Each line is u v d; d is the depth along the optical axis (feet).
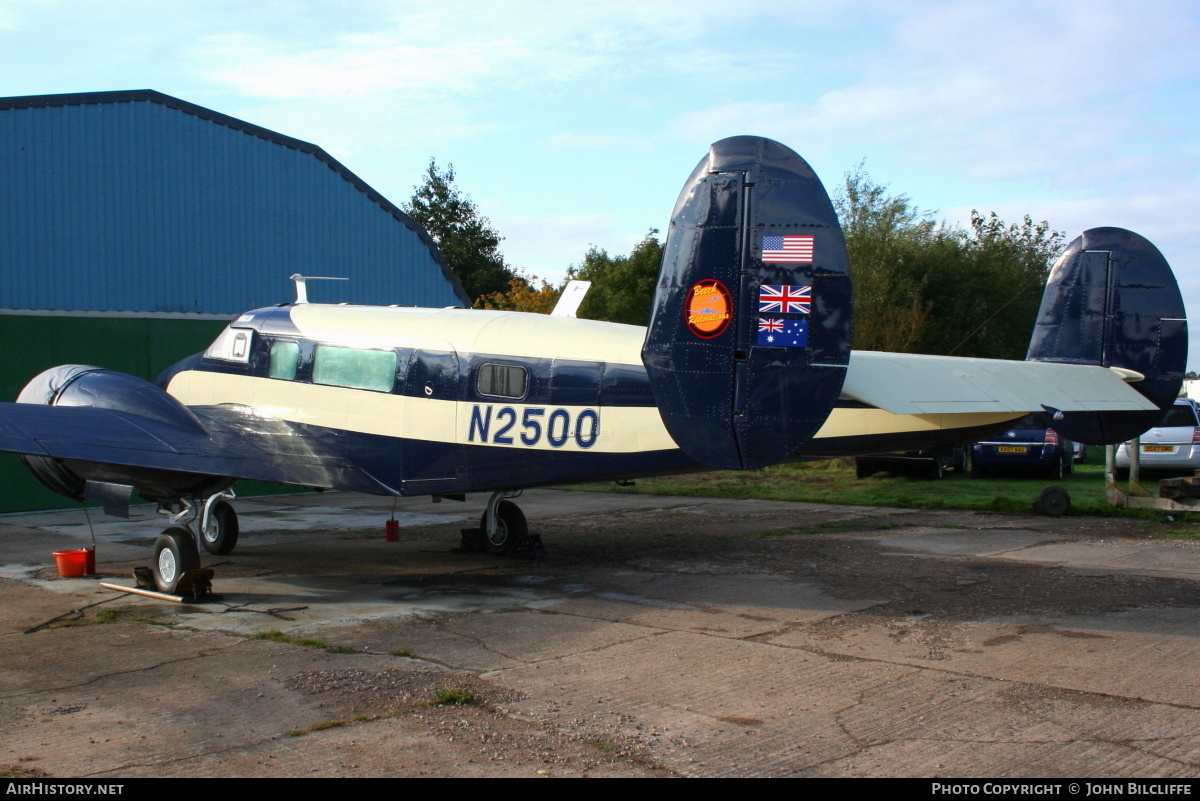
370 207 63.62
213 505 35.47
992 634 22.72
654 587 28.96
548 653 21.22
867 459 63.82
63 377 31.37
